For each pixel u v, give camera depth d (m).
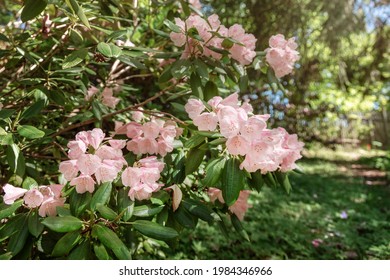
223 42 0.83
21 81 0.83
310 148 5.11
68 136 1.14
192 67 0.82
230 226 1.81
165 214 0.70
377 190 3.25
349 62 4.70
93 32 0.98
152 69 1.14
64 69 0.83
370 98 5.19
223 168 0.66
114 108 1.07
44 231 0.66
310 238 1.85
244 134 0.62
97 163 0.60
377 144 6.11
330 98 4.71
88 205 0.60
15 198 0.62
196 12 1.02
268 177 0.73
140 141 0.74
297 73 3.68
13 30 1.09
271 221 2.04
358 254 1.67
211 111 0.69
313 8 3.02
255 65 0.89
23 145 0.76
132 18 1.15
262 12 2.67
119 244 0.56
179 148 0.77
